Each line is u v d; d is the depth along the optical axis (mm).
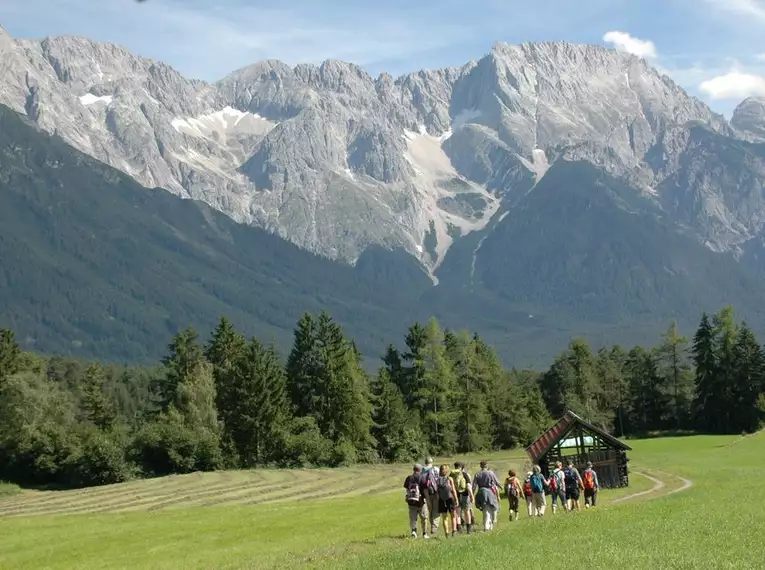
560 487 47719
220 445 108188
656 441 134750
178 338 129375
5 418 105000
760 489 51906
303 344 125062
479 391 142375
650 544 29531
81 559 39281
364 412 121875
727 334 158625
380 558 28953
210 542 42031
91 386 136250
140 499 73250
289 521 49031
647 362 171625
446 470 36062
